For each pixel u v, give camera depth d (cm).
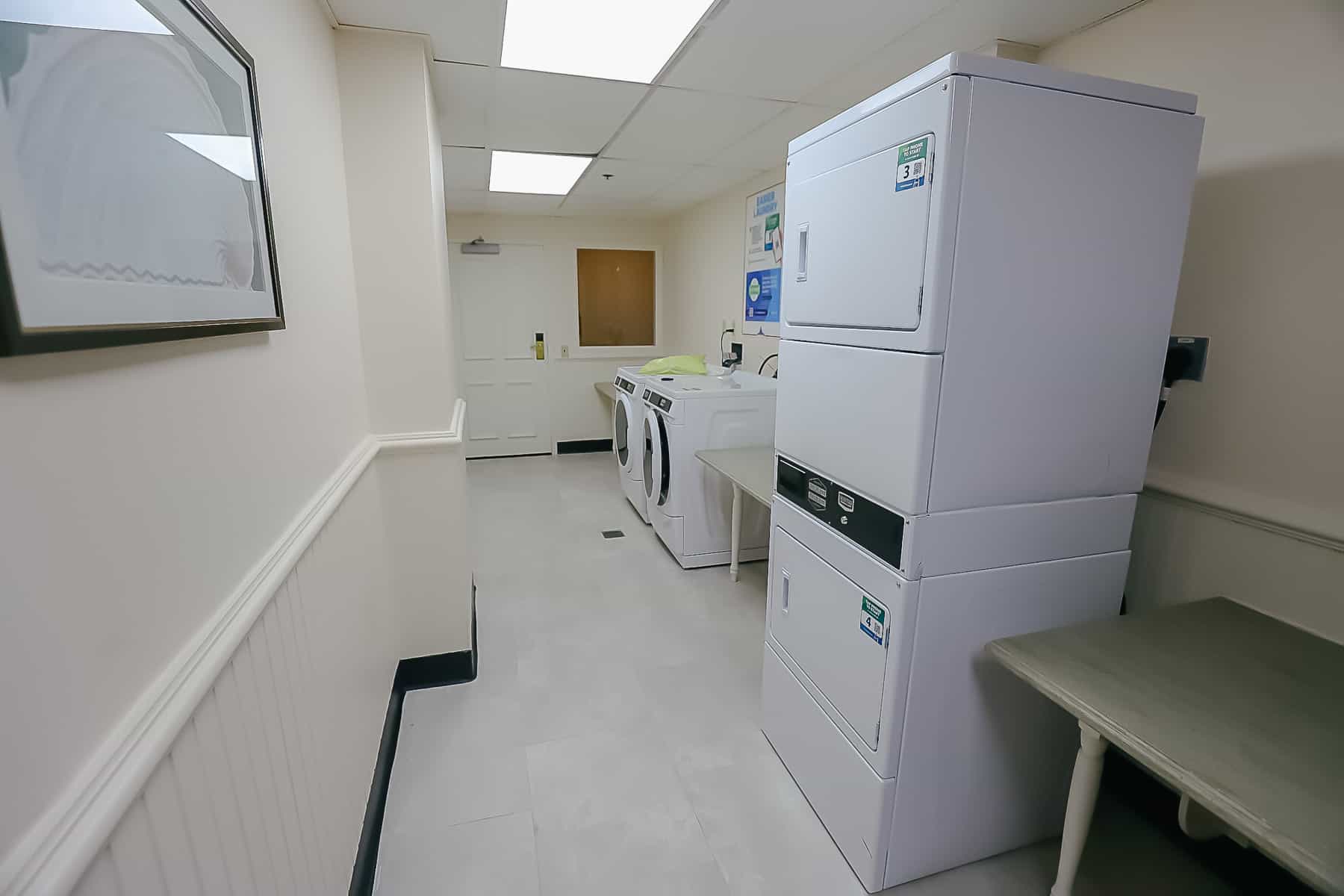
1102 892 148
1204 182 152
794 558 174
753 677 236
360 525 171
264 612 97
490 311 563
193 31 79
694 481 331
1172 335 161
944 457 124
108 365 61
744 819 170
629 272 591
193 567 78
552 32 187
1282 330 138
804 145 156
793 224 163
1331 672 119
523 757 193
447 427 213
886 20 179
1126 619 140
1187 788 92
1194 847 160
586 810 173
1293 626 137
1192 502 156
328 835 125
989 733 146
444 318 212
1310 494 135
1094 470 137
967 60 108
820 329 153
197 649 75
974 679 141
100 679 58
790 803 176
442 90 236
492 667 241
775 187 363
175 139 75
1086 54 181
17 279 47
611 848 161
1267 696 111
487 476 525
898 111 121
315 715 120
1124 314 131
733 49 199
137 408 66
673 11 175
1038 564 138
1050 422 131
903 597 130
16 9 48
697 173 374
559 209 516
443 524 217
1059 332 126
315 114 156
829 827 164
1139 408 137
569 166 357
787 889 150
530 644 259
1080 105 117
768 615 193
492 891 149
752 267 400
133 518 65
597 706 218
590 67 214
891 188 124
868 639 142
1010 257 119
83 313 56
